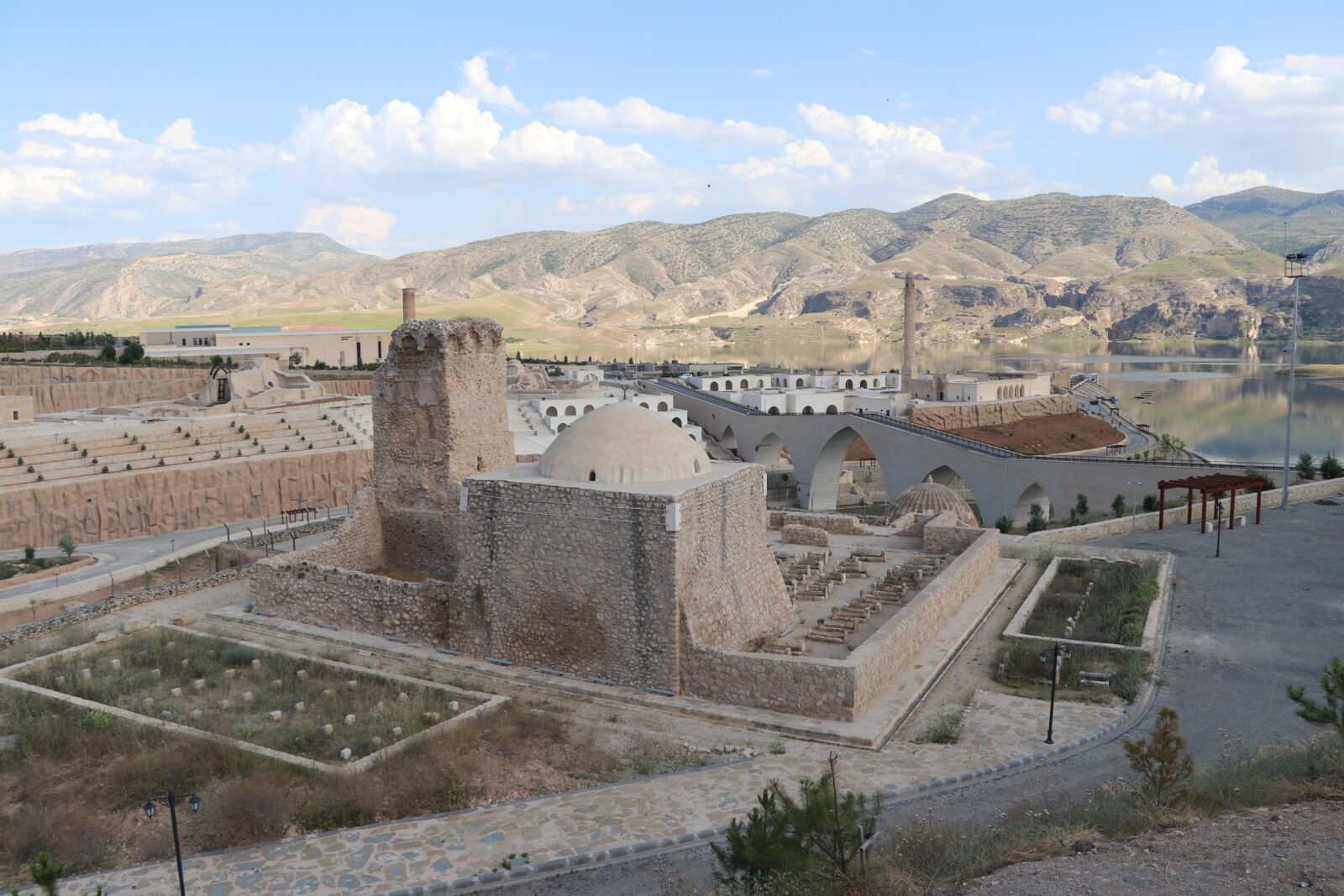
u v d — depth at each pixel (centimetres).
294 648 3341
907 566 4228
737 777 2330
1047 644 3359
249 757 2370
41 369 11188
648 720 2709
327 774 2278
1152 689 2978
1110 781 2255
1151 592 3881
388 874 1912
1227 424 19062
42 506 6134
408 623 3359
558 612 3027
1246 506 5638
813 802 1633
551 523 3017
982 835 1906
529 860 1952
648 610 2866
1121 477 7500
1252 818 1747
